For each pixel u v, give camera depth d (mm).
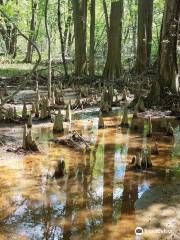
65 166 8047
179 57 15055
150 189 6988
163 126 11062
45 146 9328
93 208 6246
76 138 9773
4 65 31062
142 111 13523
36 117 12180
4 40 38906
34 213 6078
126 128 11305
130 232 5574
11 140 9688
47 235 5449
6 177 7406
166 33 14594
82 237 5418
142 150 9055
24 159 8414
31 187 6996
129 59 31984
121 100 15750
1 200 6469
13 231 5543
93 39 22125
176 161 8500
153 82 14562
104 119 12422
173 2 14414
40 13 30406
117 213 6102
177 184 7234
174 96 14273
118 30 21625
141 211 6176
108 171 7852
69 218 5934
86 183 7234
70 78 21016
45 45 47656
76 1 22906
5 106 13734
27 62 34625
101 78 21016
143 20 24641
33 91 17578
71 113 13258
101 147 9398
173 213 6129
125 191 6910
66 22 36125
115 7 21469
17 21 25438
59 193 6789
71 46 44125
